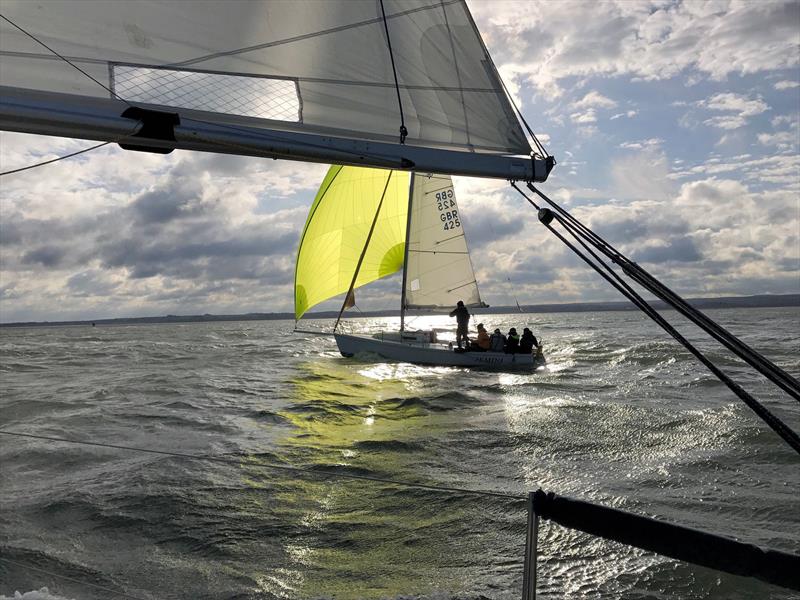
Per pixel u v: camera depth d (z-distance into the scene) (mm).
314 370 17281
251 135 2170
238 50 2275
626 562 4379
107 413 10734
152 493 5996
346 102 2398
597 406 10609
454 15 2502
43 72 2068
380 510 5523
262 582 4219
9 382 16219
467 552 4625
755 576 1620
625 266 2412
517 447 7867
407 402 11570
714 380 13438
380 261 19156
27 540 4957
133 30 2158
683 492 5980
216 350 28859
